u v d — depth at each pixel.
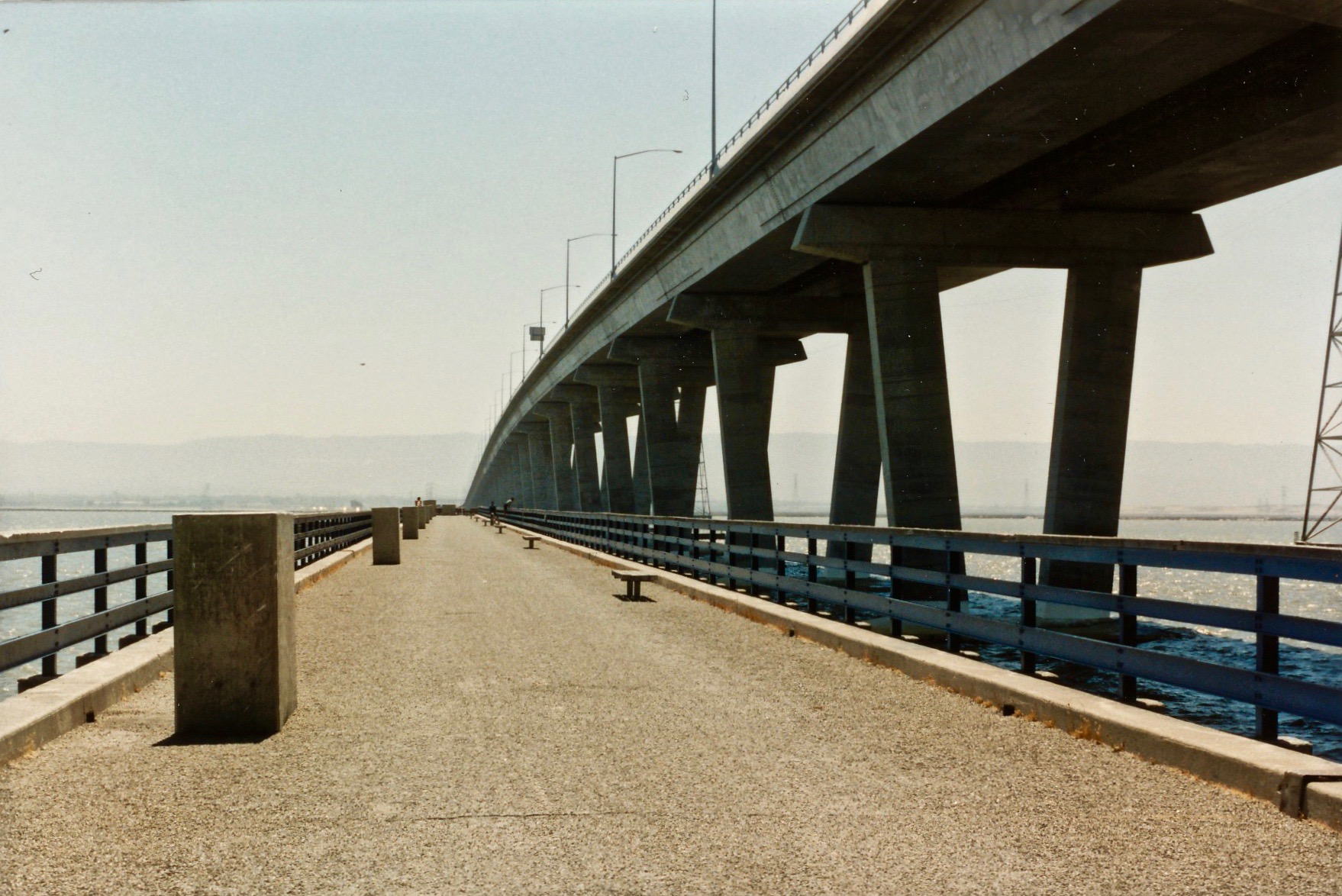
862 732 8.19
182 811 6.05
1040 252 37.25
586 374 88.44
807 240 36.47
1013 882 4.95
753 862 5.22
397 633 14.37
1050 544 9.94
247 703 8.10
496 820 5.90
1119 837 5.61
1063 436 37.22
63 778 6.80
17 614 38.66
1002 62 25.61
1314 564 6.88
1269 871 5.09
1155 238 37.81
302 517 23.97
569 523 47.16
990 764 7.20
